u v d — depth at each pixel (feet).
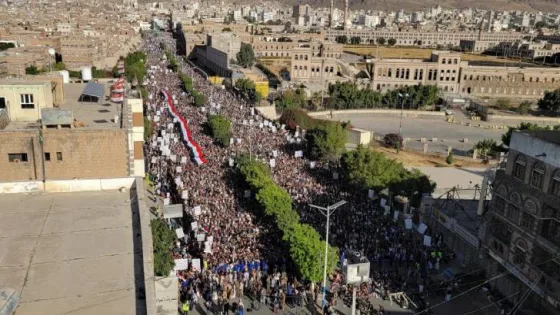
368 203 224.74
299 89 552.41
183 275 148.97
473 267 182.39
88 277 87.35
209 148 274.57
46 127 126.52
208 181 221.46
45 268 89.61
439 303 157.28
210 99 412.36
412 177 231.91
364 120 507.30
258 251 167.12
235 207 198.18
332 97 534.37
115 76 428.56
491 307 158.81
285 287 149.89
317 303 147.13
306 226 165.58
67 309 78.23
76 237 101.45
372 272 167.94
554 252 148.66
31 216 110.52
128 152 127.54
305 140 314.96
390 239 190.39
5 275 86.74
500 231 172.14
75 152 124.47
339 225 195.72
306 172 260.42
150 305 77.10
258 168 218.79
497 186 173.58
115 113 153.99
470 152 388.16
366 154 239.71
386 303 151.84
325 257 139.13
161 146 243.60
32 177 123.44
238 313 137.28
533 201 156.66
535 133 165.58
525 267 159.43
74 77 395.55
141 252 96.27
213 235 172.86
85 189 126.52
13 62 358.84
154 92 422.00
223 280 147.95
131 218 111.24
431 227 212.84
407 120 519.60
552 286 148.36
